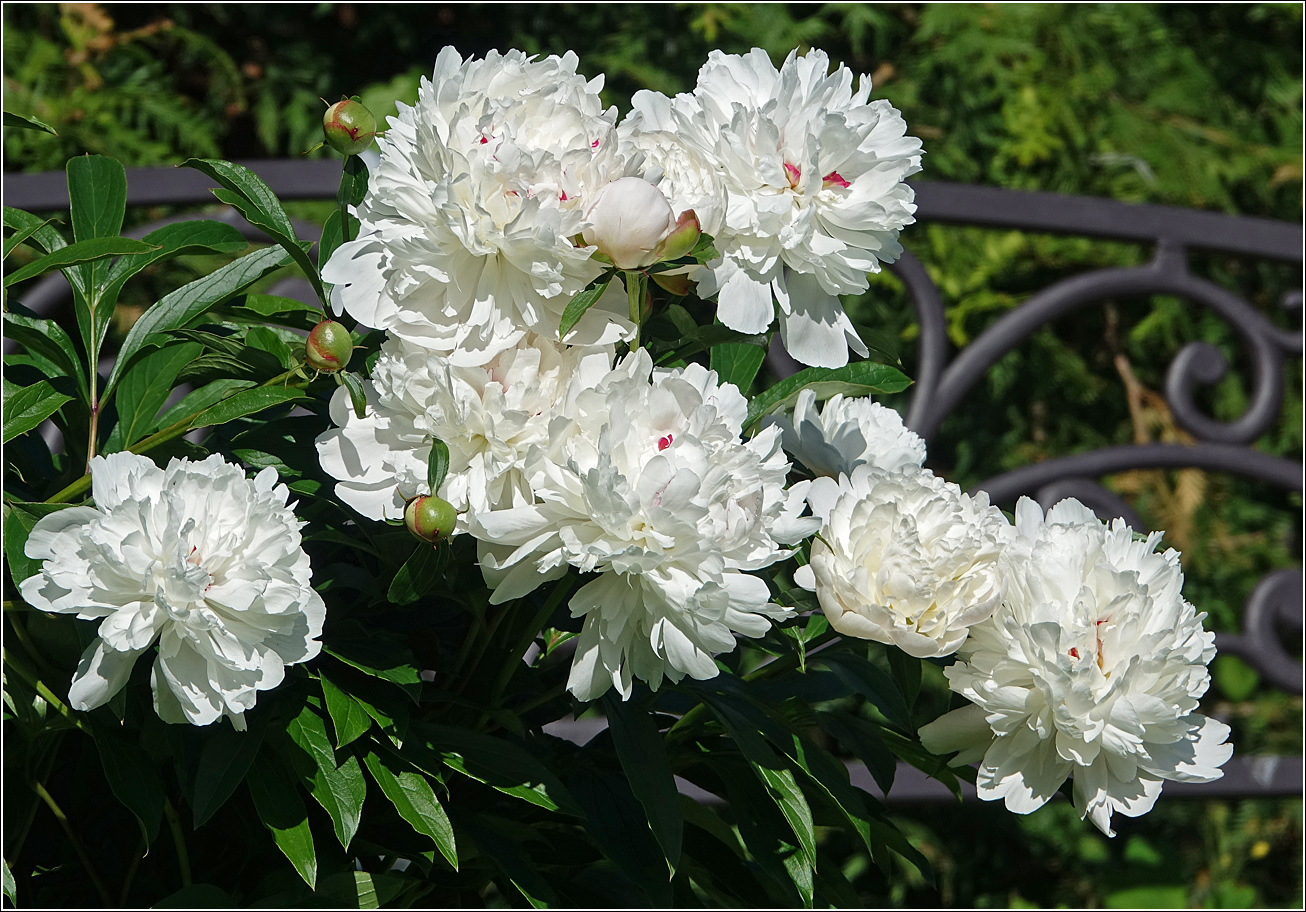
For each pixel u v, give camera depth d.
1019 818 3.00
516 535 0.88
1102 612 0.95
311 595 0.89
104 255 0.96
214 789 0.91
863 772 1.93
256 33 3.10
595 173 0.90
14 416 0.99
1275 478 2.40
